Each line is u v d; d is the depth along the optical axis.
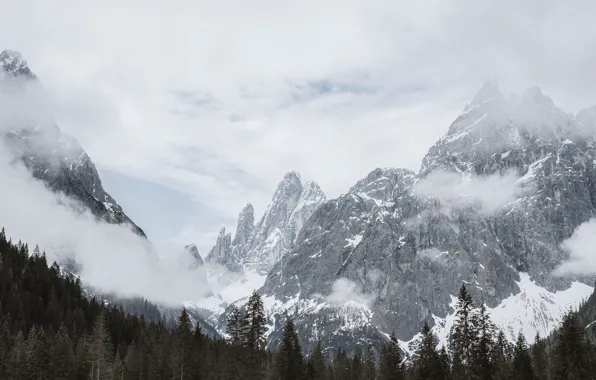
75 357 193.50
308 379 185.00
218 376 174.25
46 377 181.50
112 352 197.00
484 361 155.12
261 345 177.38
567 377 160.75
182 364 175.75
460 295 159.62
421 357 170.00
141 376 188.12
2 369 180.88
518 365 173.62
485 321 157.62
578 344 161.25
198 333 194.38
